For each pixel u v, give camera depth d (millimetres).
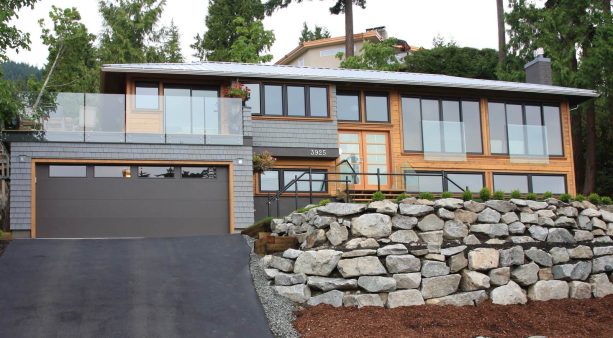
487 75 45000
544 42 34062
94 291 12047
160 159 20234
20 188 19109
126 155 20000
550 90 25766
